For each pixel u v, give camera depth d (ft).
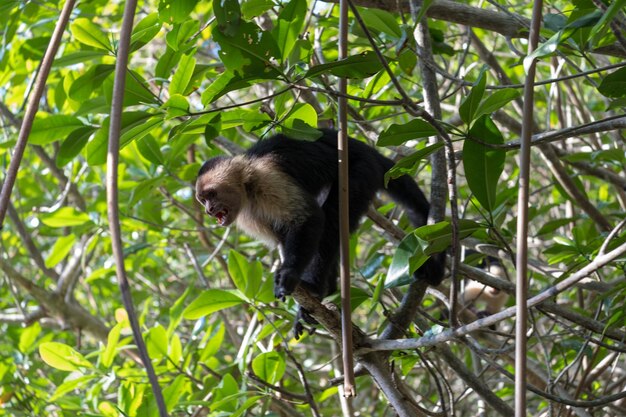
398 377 15.72
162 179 19.80
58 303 24.18
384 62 10.26
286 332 17.94
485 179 11.84
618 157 18.37
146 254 24.56
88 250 23.18
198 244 26.37
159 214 22.77
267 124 12.74
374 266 16.94
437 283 14.34
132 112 12.34
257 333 19.29
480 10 16.12
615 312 14.30
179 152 19.61
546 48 8.92
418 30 15.38
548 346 22.39
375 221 16.65
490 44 28.02
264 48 11.08
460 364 15.39
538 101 26.55
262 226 16.10
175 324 18.54
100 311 28.66
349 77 11.21
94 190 29.89
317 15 18.35
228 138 22.35
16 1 17.79
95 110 14.62
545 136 11.89
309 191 15.48
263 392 16.34
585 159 19.13
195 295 26.09
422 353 14.97
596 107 22.93
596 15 10.50
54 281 25.48
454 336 11.08
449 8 16.01
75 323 24.30
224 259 24.06
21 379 21.02
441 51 18.65
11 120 22.70
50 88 25.76
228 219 15.81
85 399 18.35
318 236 14.62
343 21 10.77
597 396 18.49
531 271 19.86
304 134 12.35
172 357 18.44
